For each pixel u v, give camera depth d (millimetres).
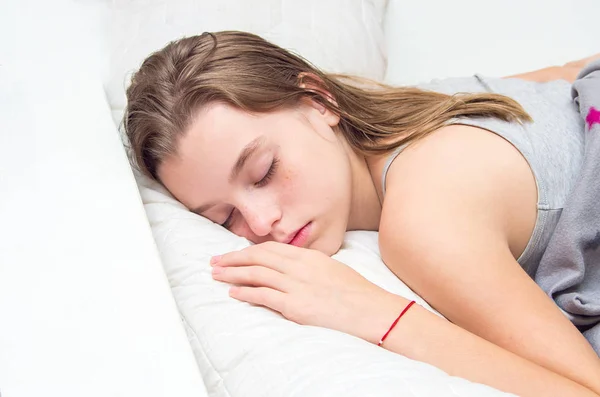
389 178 934
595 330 863
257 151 890
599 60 1022
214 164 898
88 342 602
